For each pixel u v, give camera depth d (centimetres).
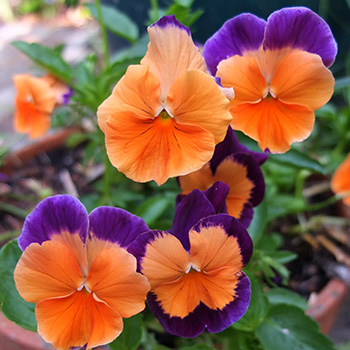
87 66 32
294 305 21
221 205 18
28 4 79
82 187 36
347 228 33
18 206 35
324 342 20
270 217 29
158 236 16
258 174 19
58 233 16
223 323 17
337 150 38
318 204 35
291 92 18
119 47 42
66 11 78
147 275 16
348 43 42
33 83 29
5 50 65
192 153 16
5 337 25
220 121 16
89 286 16
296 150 24
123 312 16
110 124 16
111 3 41
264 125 18
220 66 18
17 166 38
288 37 18
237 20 18
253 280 20
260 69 18
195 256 16
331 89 18
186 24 23
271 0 38
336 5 40
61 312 16
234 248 16
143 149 17
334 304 27
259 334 21
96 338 16
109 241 16
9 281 18
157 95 16
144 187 32
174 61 17
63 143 39
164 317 17
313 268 30
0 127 46
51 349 24
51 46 64
